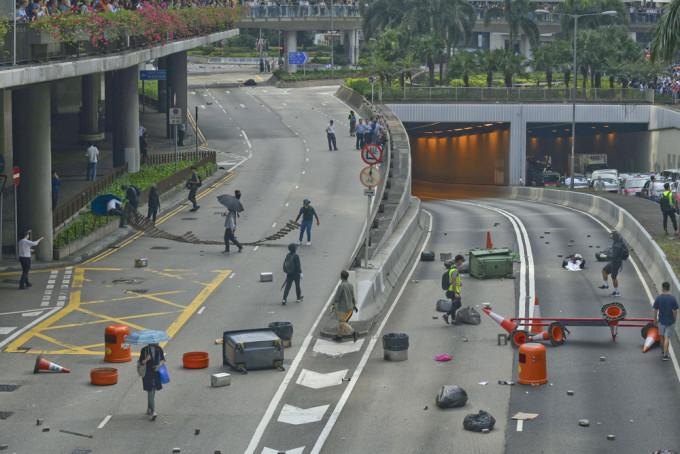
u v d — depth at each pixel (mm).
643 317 36531
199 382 29391
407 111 108438
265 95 132000
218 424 25672
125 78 69438
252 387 28906
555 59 119750
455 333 35125
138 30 57812
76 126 95250
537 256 49094
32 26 39344
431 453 23438
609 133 123812
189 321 36594
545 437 24344
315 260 47281
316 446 24047
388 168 66875
